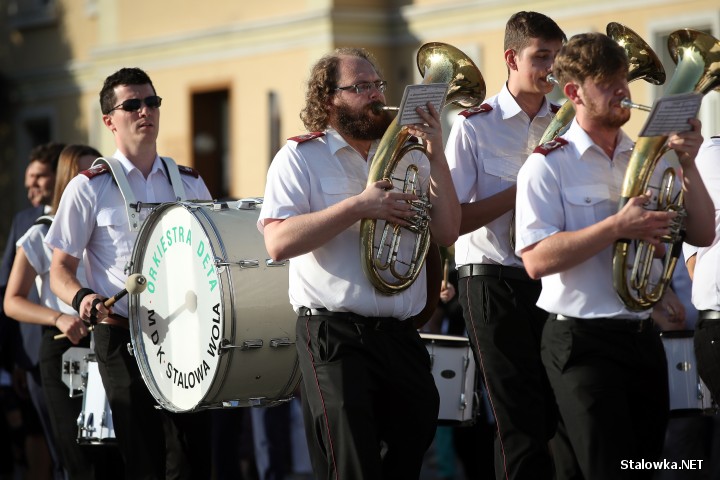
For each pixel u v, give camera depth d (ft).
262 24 104.17
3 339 41.86
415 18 97.45
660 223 24.32
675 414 32.30
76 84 124.67
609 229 24.40
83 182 33.45
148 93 33.99
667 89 26.20
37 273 38.27
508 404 31.04
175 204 31.04
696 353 29.55
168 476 33.42
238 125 107.24
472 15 93.15
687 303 41.19
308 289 27.30
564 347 25.66
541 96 32.01
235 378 30.35
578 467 29.43
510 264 31.42
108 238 33.40
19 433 50.31
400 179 27.32
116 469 36.78
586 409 25.29
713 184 28.94
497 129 31.96
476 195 32.12
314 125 28.07
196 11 110.42
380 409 27.61
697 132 24.40
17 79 130.52
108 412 33.78
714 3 78.54
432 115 26.76
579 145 25.70
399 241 27.30
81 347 36.91
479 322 31.45
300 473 54.49
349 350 26.94
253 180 106.42
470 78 30.63
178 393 31.35
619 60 24.88
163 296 31.60
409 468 27.78
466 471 42.24
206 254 30.32
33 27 128.67
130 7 115.96
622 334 25.48
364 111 27.35
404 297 27.40
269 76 104.53
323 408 26.84
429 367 28.02
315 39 100.37
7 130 132.36
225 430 42.57
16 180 131.95
